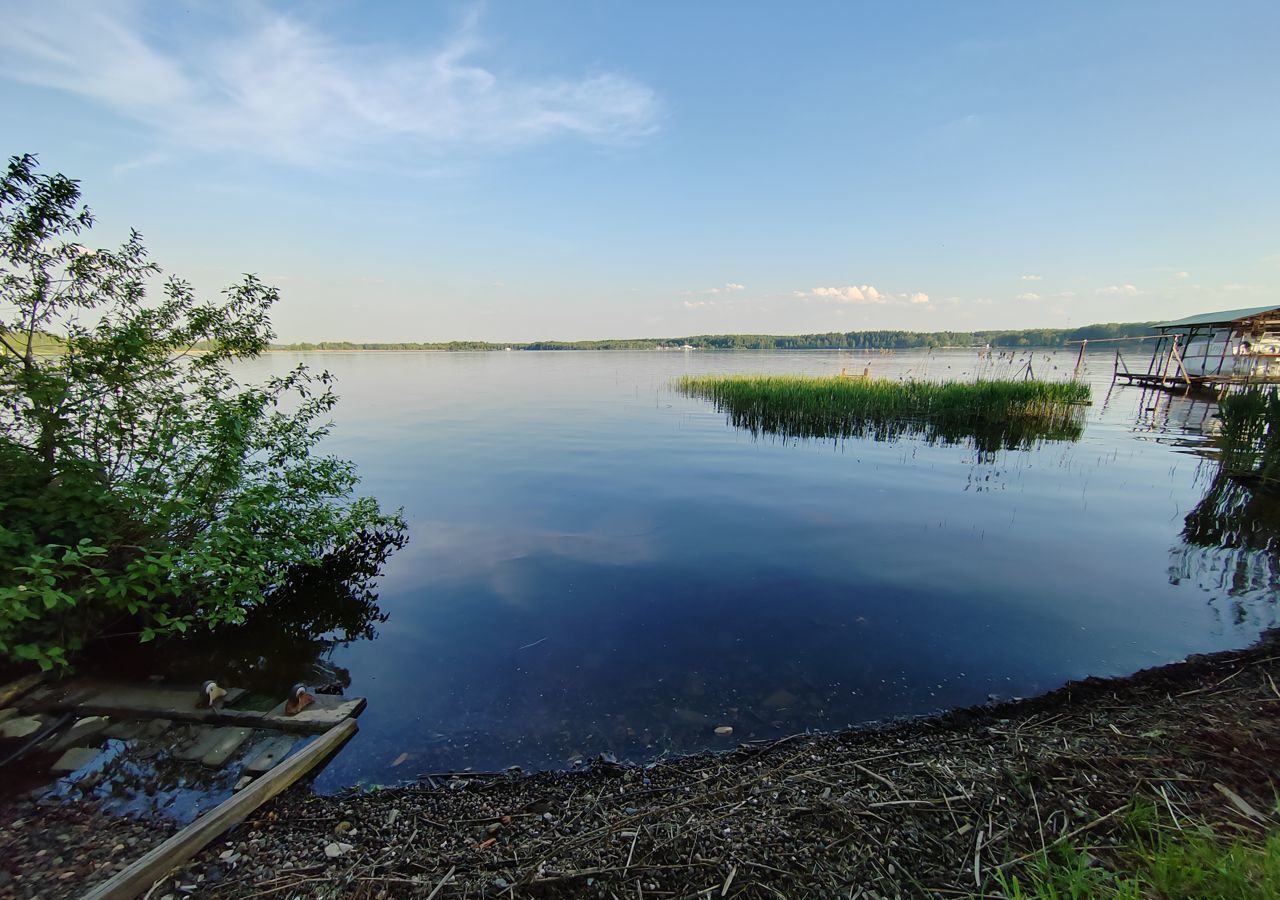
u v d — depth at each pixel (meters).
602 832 2.93
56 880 2.65
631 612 5.91
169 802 3.23
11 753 3.56
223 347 6.23
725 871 2.61
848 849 2.71
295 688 4.14
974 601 6.06
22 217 4.97
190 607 5.26
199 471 5.51
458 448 15.70
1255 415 11.60
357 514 7.55
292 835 3.02
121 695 4.20
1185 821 2.72
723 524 8.91
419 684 4.64
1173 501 10.12
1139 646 5.09
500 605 6.14
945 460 13.88
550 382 40.59
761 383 25.33
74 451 4.68
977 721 3.99
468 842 2.95
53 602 3.43
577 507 9.97
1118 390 32.66
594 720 4.13
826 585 6.52
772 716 4.13
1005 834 2.75
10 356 4.78
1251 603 5.98
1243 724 3.54
